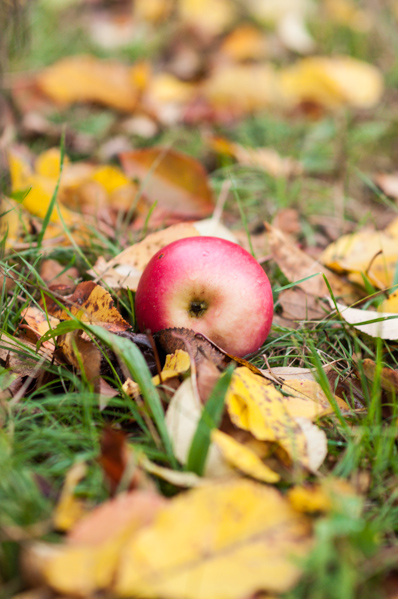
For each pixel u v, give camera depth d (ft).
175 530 1.21
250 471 1.31
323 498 1.25
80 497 1.30
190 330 1.50
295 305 1.78
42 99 2.74
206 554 1.21
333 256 1.89
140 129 2.78
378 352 1.51
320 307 1.78
